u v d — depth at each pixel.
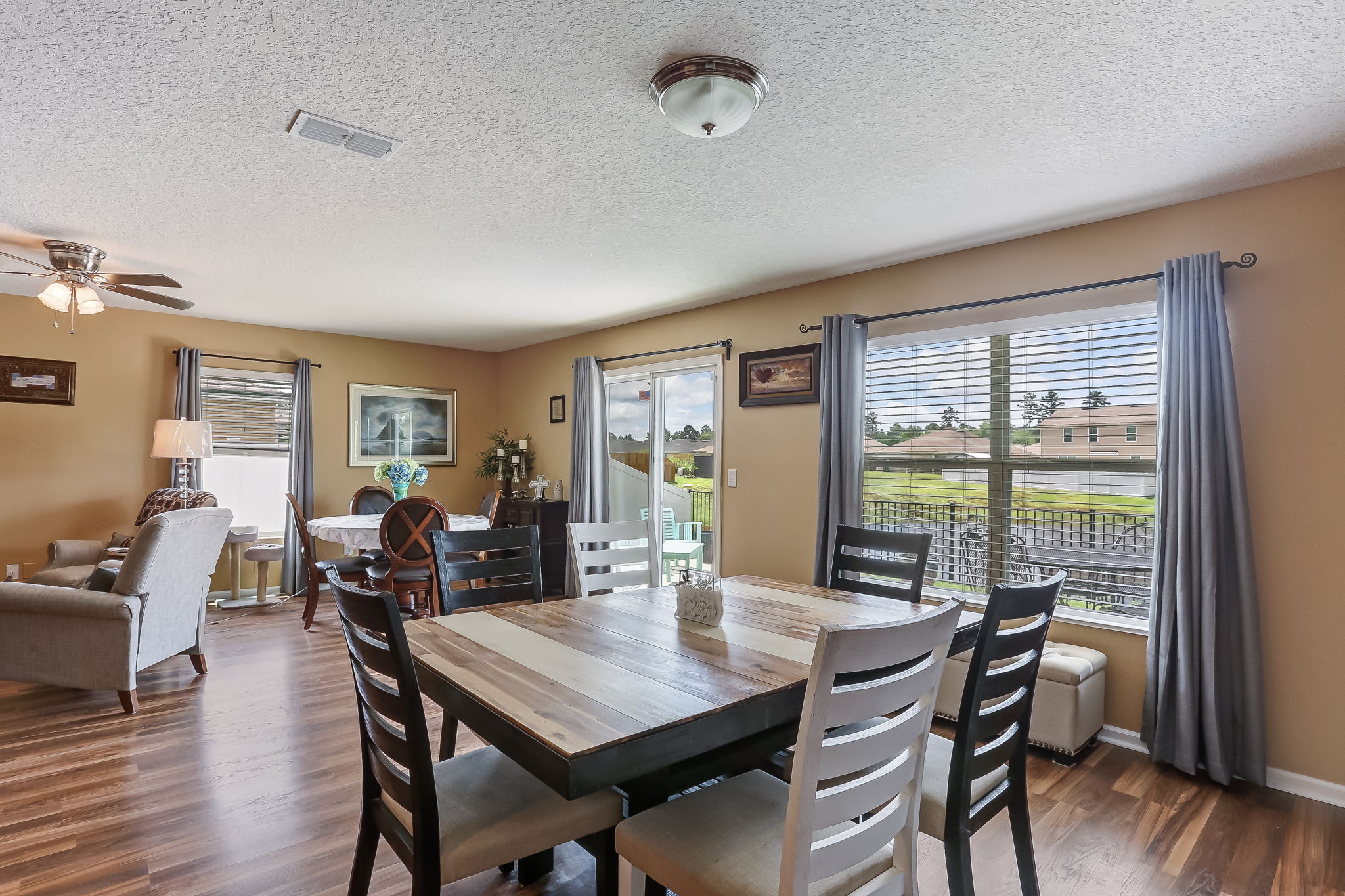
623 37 1.79
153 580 3.29
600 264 3.93
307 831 2.21
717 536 4.84
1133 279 2.95
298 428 5.88
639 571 2.96
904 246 3.57
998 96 2.09
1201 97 2.08
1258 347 2.70
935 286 3.72
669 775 1.52
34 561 4.89
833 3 1.65
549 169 2.64
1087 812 2.41
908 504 3.87
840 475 3.90
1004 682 1.57
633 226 3.29
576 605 2.31
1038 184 2.76
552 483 6.62
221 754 2.77
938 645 1.32
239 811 2.33
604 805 1.58
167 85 2.02
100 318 5.16
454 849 1.40
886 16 1.70
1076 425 3.24
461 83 2.03
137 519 5.05
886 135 2.35
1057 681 2.81
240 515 5.86
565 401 6.46
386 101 2.13
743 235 3.42
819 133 2.34
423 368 6.85
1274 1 1.62
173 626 3.53
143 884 1.92
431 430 6.90
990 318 3.50
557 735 1.22
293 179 2.73
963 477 3.63
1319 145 2.38
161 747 2.83
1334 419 2.54
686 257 3.78
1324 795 2.51
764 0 1.64
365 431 6.45
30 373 4.89
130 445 5.26
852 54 1.87
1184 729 2.69
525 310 5.25
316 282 4.39
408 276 4.22
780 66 1.93
